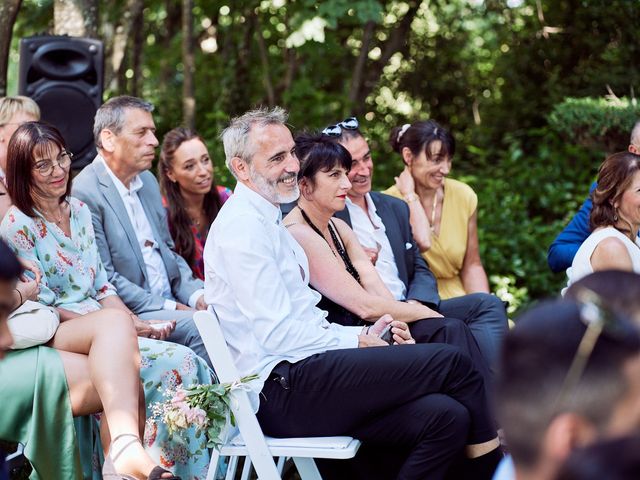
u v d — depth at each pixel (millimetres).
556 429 1123
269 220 3357
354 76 9867
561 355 1143
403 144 4754
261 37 10211
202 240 4805
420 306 3838
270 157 3326
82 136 5875
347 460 3596
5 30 6285
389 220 4430
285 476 4230
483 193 8258
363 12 7504
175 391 3268
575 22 10414
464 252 4836
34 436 3242
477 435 3264
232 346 3295
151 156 4363
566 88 10312
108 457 3127
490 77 11414
